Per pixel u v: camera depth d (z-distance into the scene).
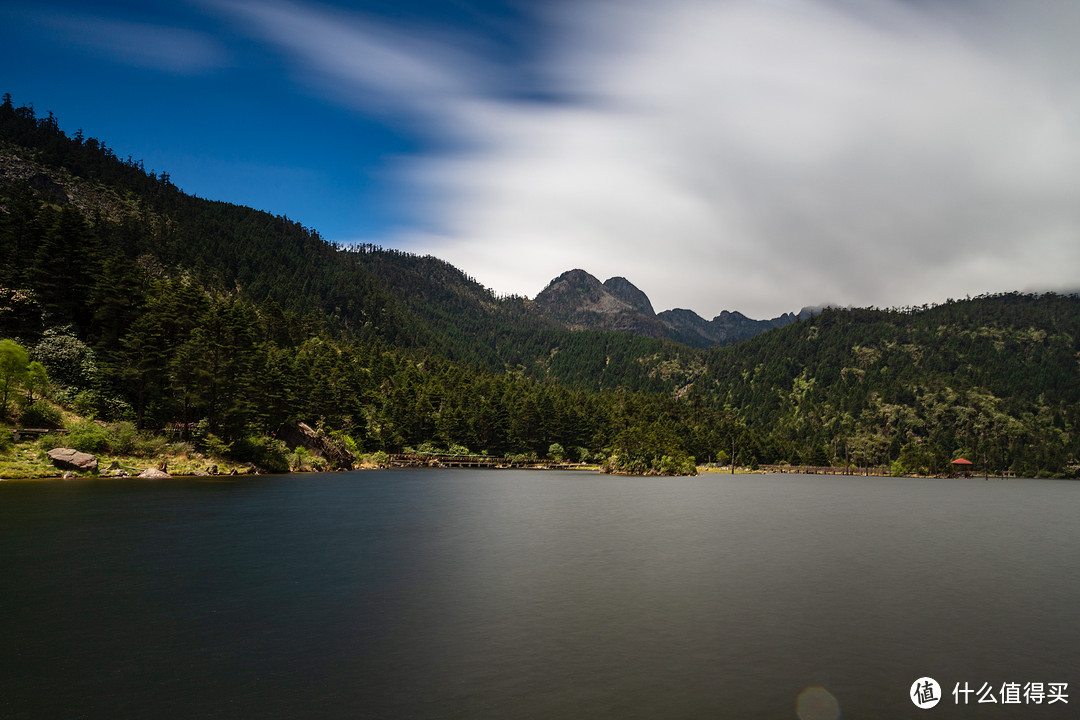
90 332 104.12
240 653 20.55
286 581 30.47
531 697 17.34
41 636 21.92
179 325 100.88
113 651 20.58
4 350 77.69
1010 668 20.36
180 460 90.94
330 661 19.92
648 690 17.98
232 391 102.50
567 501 77.38
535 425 194.00
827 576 34.34
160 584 29.34
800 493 112.75
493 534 47.34
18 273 99.25
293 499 68.12
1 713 15.95
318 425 141.62
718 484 135.62
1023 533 57.41
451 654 20.72
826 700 17.48
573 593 29.20
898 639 23.22
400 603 26.86
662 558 38.97
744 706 16.98
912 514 75.19
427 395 182.88
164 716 15.88
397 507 64.38
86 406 87.56
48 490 64.69
